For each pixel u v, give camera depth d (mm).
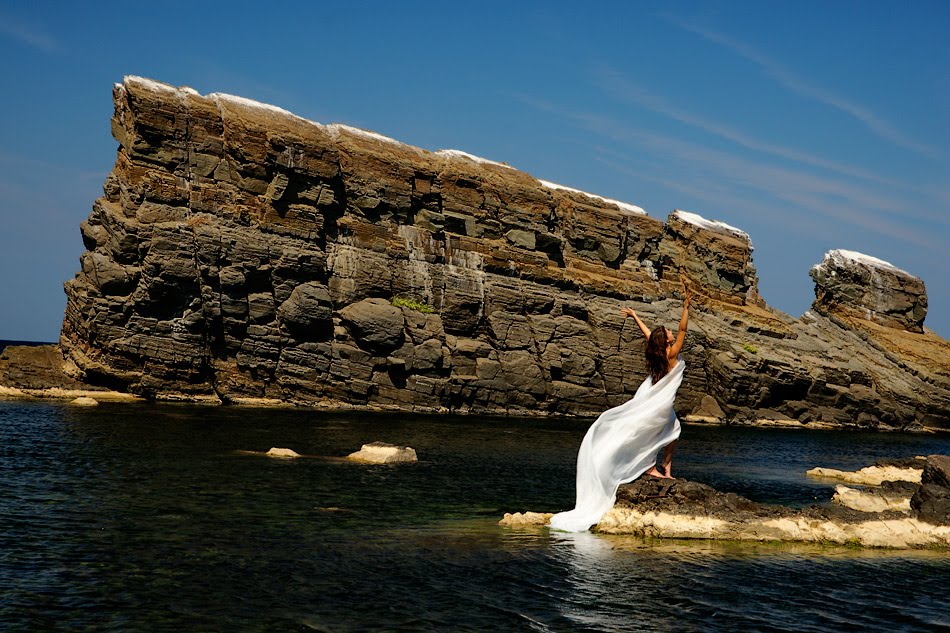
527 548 16422
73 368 52156
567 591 13523
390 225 67312
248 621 11523
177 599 12367
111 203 55344
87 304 51250
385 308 61062
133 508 19094
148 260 51438
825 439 64812
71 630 10914
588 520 18469
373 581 13742
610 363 71688
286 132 61562
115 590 12664
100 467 24828
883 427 84062
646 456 18578
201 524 17766
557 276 74000
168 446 30781
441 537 17531
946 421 87000
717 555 16344
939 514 19453
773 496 28953
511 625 11820
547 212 78062
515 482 28219
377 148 69875
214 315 54312
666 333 18078
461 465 32062
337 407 57438
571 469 32906
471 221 72438
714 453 46594
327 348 58312
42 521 17141
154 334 51969
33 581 12914
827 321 99250
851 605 13594
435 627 11594
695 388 77250
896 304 100875
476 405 63781
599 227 82500
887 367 91562
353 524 18812
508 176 79750
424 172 70438
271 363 56250
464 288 67188
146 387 51375
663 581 14305
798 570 15570
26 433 31562
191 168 57562
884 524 18719
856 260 101812
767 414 78750
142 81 57469
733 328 85938
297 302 57375
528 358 66938
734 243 94375
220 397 54125
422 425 49219
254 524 18141
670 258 90875
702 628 12086
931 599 14172
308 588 13188
